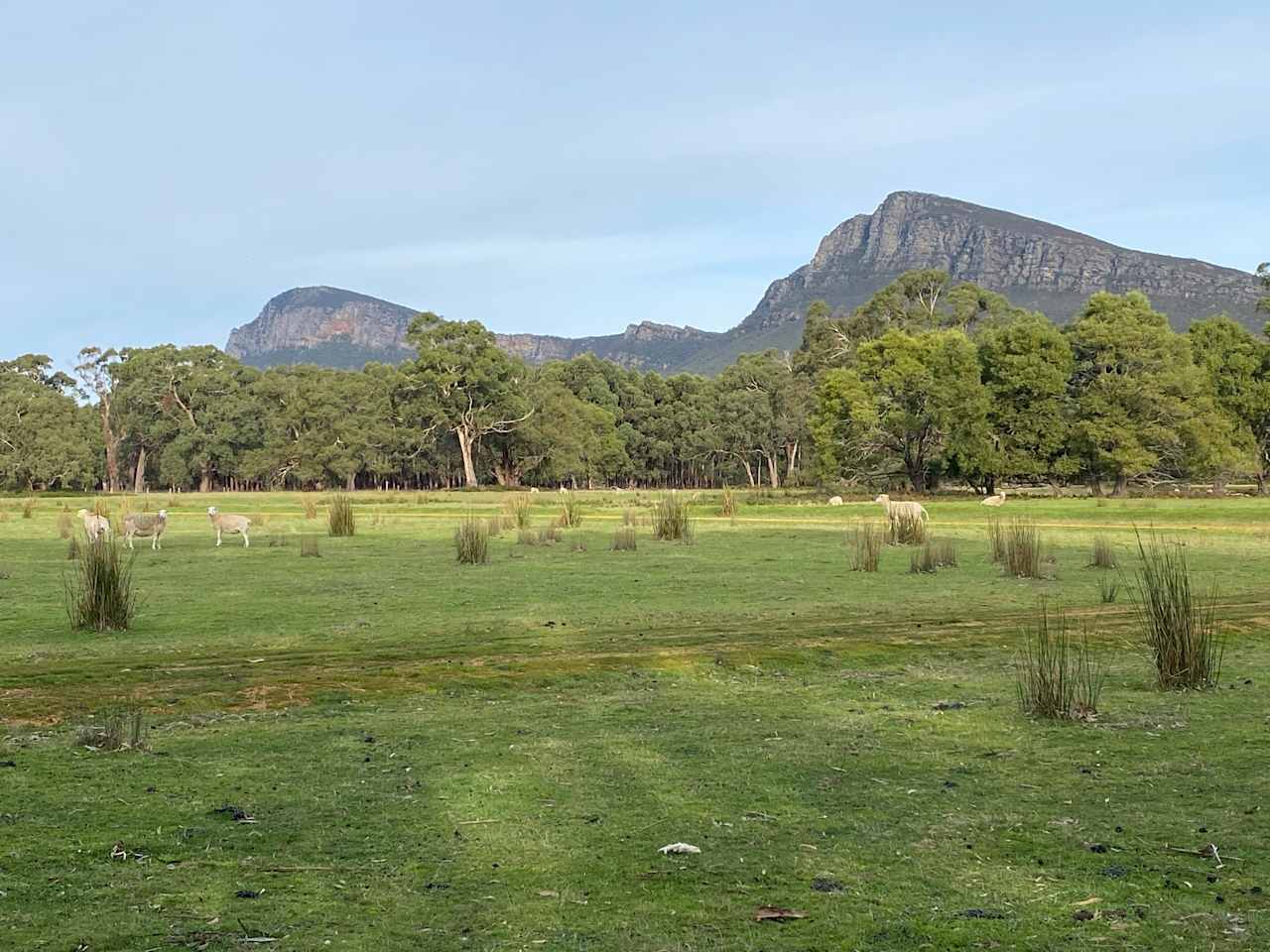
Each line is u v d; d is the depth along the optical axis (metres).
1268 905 6.36
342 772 9.30
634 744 10.24
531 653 14.87
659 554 29.78
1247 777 9.03
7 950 5.78
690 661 14.08
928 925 6.11
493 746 10.18
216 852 7.34
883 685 12.98
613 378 148.25
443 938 5.95
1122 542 32.50
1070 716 11.26
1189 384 69.06
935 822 7.93
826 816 8.08
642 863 7.12
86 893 6.61
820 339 127.25
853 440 80.06
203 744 10.28
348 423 118.81
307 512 51.22
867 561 25.52
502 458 125.62
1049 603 19.86
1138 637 15.91
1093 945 5.84
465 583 23.20
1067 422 72.62
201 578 24.30
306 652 15.08
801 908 6.35
